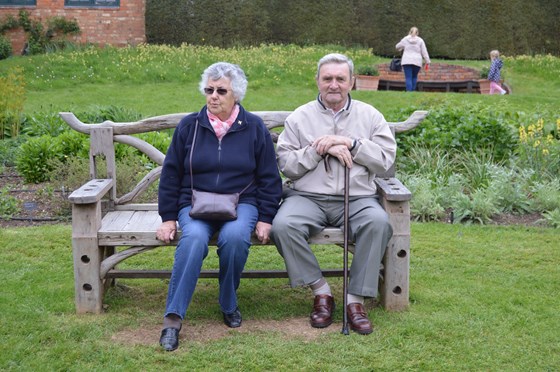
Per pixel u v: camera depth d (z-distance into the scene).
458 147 7.60
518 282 4.28
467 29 18.59
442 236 5.30
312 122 3.85
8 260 4.65
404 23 18.67
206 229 3.50
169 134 8.71
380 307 3.82
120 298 3.97
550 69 16.83
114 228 3.72
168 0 18.36
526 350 3.31
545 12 18.56
